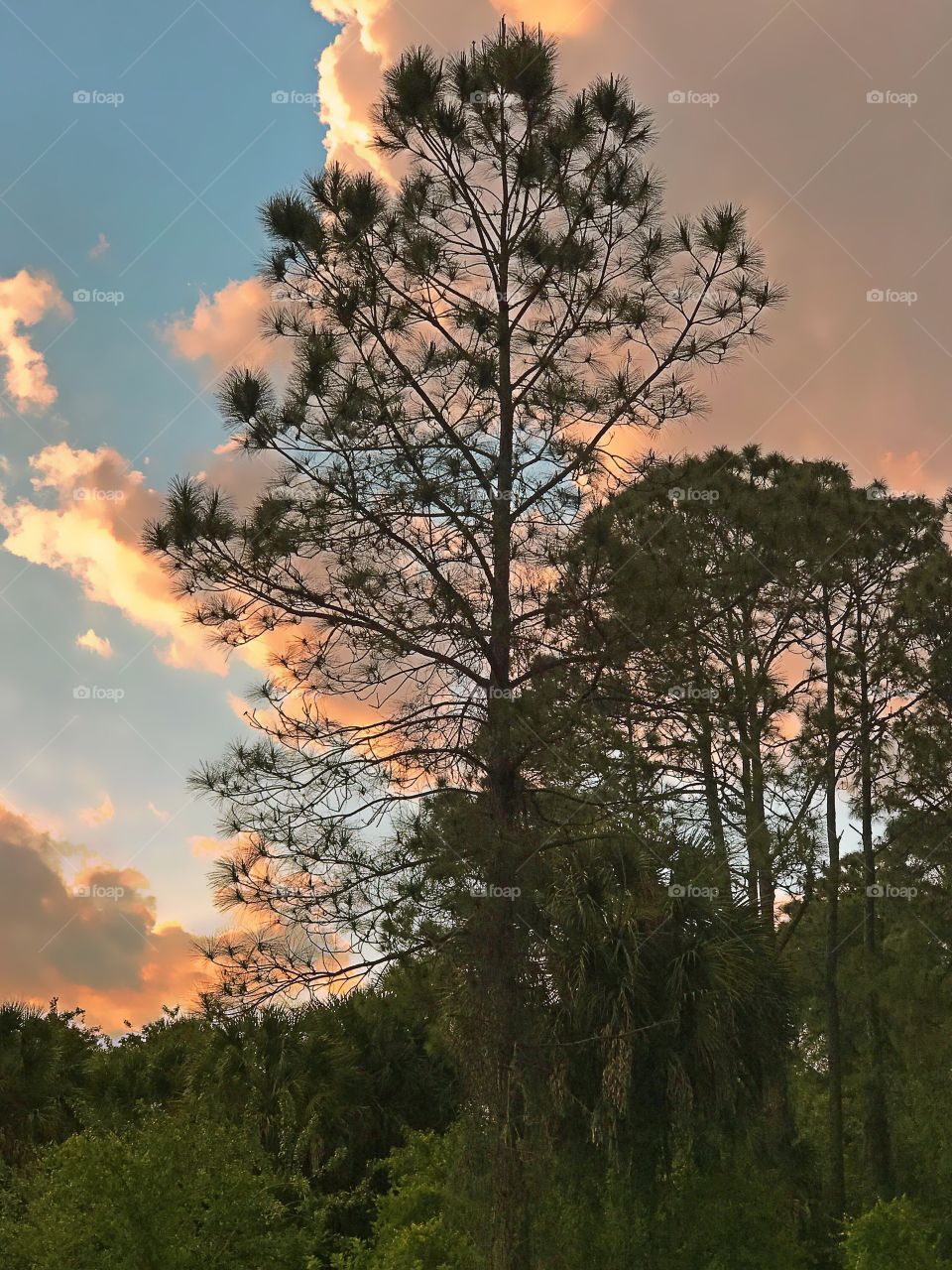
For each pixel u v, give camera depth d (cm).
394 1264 1620
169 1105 1941
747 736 2217
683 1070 1736
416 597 1617
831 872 2552
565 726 1577
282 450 1605
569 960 1755
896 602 2536
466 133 1725
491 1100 1536
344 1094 2056
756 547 1886
